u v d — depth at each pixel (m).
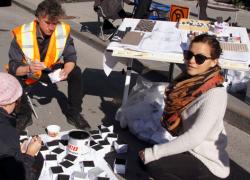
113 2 7.87
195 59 2.84
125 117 4.48
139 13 7.61
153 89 4.43
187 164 2.94
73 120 4.57
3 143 2.45
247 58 3.81
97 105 5.21
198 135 2.71
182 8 5.88
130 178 3.68
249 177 3.89
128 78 4.39
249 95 5.20
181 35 4.35
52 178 3.46
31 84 4.32
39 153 3.73
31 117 4.59
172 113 2.97
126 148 4.03
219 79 2.85
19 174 2.48
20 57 4.19
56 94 5.45
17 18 9.96
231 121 5.00
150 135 4.24
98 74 6.35
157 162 2.95
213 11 10.95
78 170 3.59
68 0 12.02
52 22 4.00
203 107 2.74
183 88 2.88
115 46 3.96
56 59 4.27
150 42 4.05
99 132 4.21
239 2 11.70
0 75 2.60
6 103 2.53
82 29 8.57
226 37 4.40
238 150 4.39
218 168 2.93
